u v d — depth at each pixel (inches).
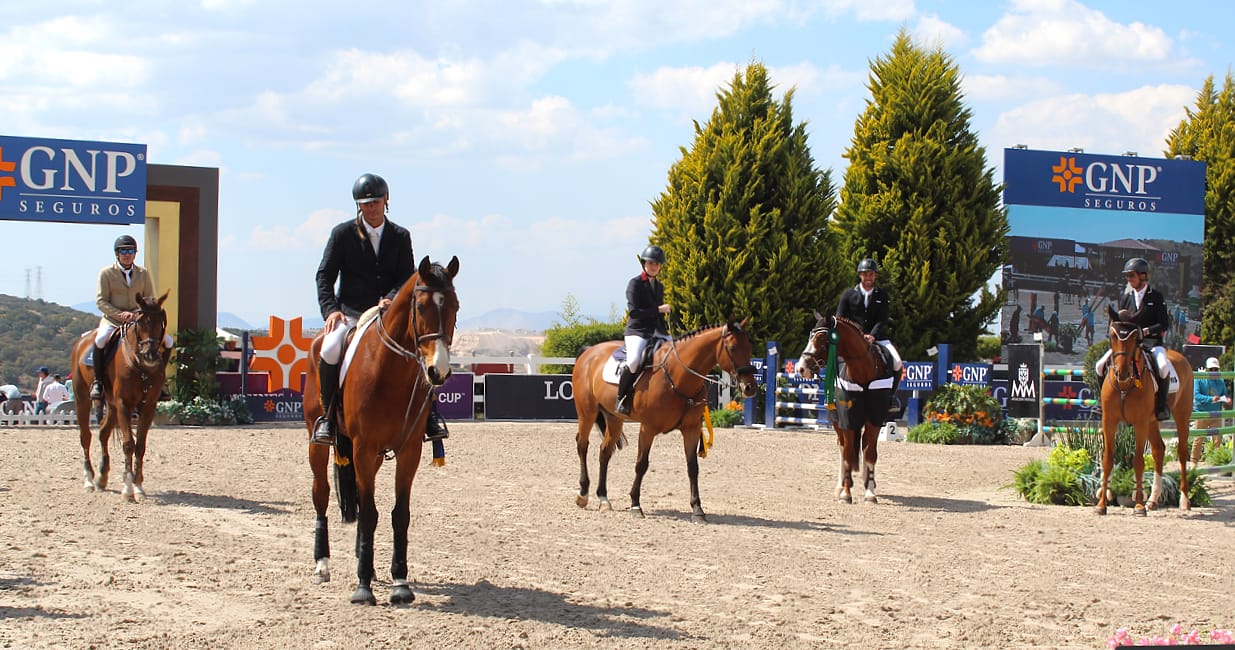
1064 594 331.0
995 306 1176.2
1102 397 512.1
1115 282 1213.1
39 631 264.8
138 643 256.8
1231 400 699.4
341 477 319.9
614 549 387.9
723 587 330.0
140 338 472.7
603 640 268.2
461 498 510.9
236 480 555.8
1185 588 344.8
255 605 295.0
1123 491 530.9
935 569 364.5
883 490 582.2
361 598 297.3
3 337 2365.9
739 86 1158.3
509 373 1046.4
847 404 525.0
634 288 482.0
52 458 629.3
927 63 1208.8
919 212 1152.2
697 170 1135.0
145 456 648.4
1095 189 1206.9
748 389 445.7
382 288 330.3
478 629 274.4
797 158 1137.4
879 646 270.2
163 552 363.9
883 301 546.0
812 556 382.6
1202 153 1514.5
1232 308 1419.8
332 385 309.7
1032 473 554.3
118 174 861.8
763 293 1086.4
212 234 915.4
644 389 461.1
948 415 878.4
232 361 942.4
